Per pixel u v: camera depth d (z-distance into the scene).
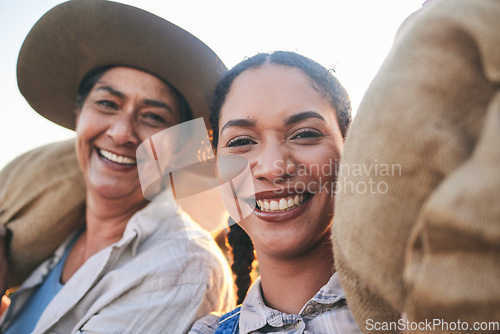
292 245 1.07
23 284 2.00
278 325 1.09
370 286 0.66
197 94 1.89
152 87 1.85
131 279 1.53
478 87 0.58
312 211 1.09
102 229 1.91
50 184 2.02
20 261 2.04
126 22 1.75
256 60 1.21
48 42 1.92
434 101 0.59
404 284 0.61
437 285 0.51
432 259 0.52
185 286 1.56
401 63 0.64
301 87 1.14
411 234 0.60
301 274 1.13
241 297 1.53
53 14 1.82
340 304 1.04
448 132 0.57
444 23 0.62
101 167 1.82
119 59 1.86
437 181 0.58
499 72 0.54
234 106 1.18
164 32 1.74
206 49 1.77
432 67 0.60
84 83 1.99
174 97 1.91
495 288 0.48
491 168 0.48
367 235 0.63
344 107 1.26
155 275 1.54
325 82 1.20
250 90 1.15
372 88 0.67
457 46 0.60
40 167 2.05
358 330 0.99
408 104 0.60
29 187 2.03
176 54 1.80
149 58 1.82
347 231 0.67
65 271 1.93
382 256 0.62
